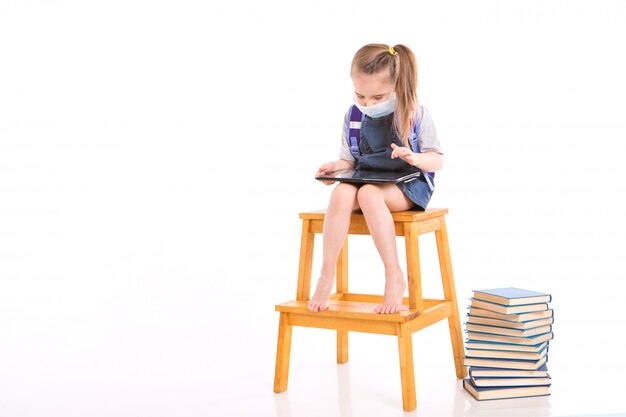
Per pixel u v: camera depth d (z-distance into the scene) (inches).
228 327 117.1
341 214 81.4
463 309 118.2
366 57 83.7
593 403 81.1
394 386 88.1
